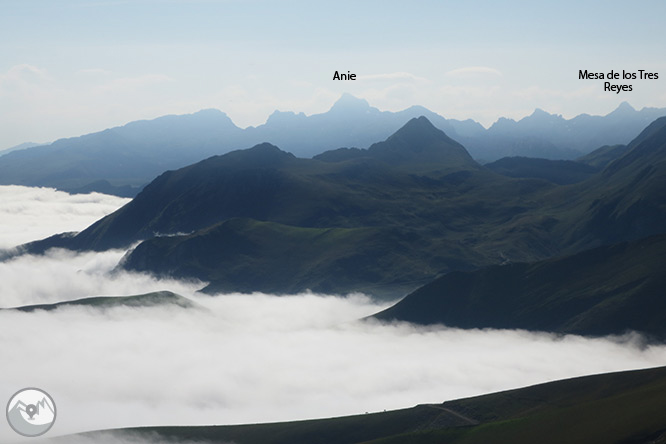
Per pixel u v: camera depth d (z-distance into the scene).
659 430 166.88
